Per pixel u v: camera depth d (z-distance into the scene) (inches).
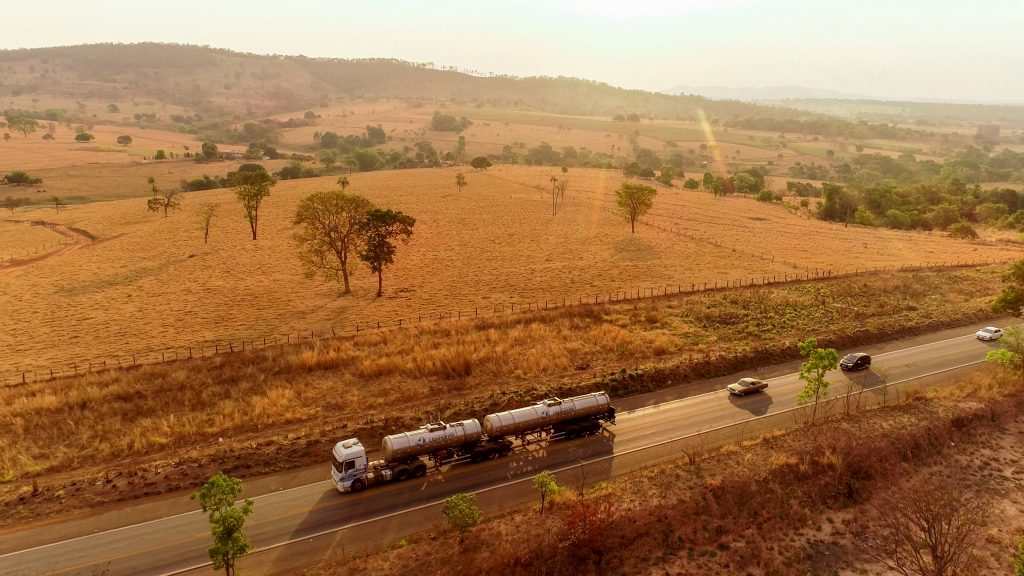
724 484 1293.1
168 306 2755.9
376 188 6628.9
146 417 1641.2
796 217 5856.3
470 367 1972.2
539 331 2320.4
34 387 1779.0
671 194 7047.2
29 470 1373.0
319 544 1135.0
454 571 1039.0
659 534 1173.7
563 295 2891.2
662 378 1919.3
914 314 2573.8
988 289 3019.2
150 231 4579.2
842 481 1343.5
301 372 1953.7
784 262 3624.5
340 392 1815.9
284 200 5846.5
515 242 4234.7
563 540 1115.9
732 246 4143.7
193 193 6471.5
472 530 1147.9
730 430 1581.0
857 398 1760.6
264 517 1219.2
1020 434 1568.7
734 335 2317.9
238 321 2513.5
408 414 1651.1
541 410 1483.8
